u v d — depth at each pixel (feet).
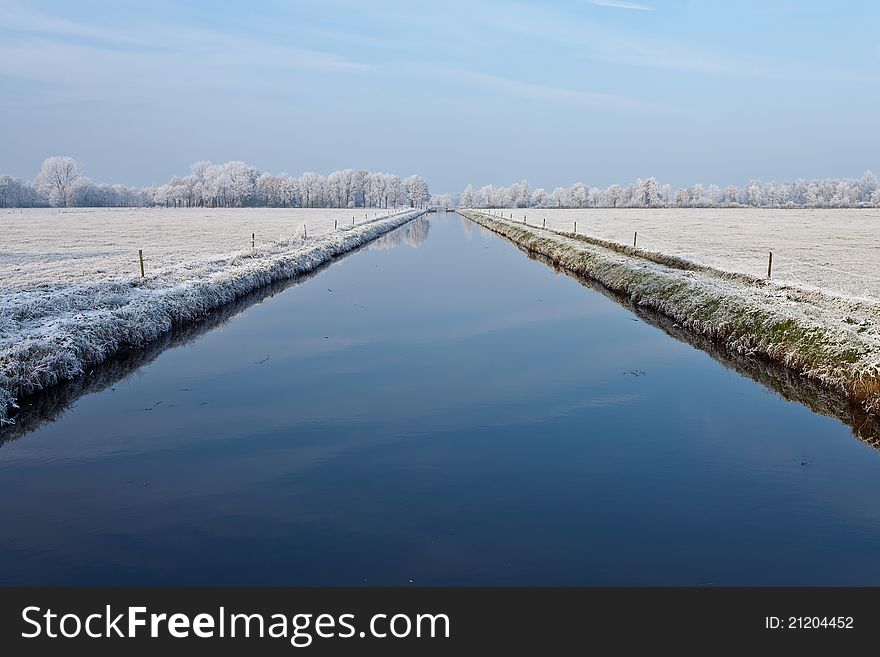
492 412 42.65
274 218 314.55
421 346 60.34
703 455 35.81
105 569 24.63
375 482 32.24
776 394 46.70
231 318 72.79
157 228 215.92
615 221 279.69
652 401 45.03
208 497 30.53
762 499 30.55
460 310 78.48
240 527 27.76
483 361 55.21
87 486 31.71
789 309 59.62
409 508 29.53
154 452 35.96
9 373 42.65
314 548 26.12
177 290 72.95
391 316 74.38
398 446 36.94
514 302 84.53
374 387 47.78
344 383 48.73
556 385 48.39
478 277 109.29
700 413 42.68
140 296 68.44
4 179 494.59
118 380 49.26
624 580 24.08
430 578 24.22
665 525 28.09
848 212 392.68
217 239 164.96
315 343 61.26
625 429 39.73
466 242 193.06
